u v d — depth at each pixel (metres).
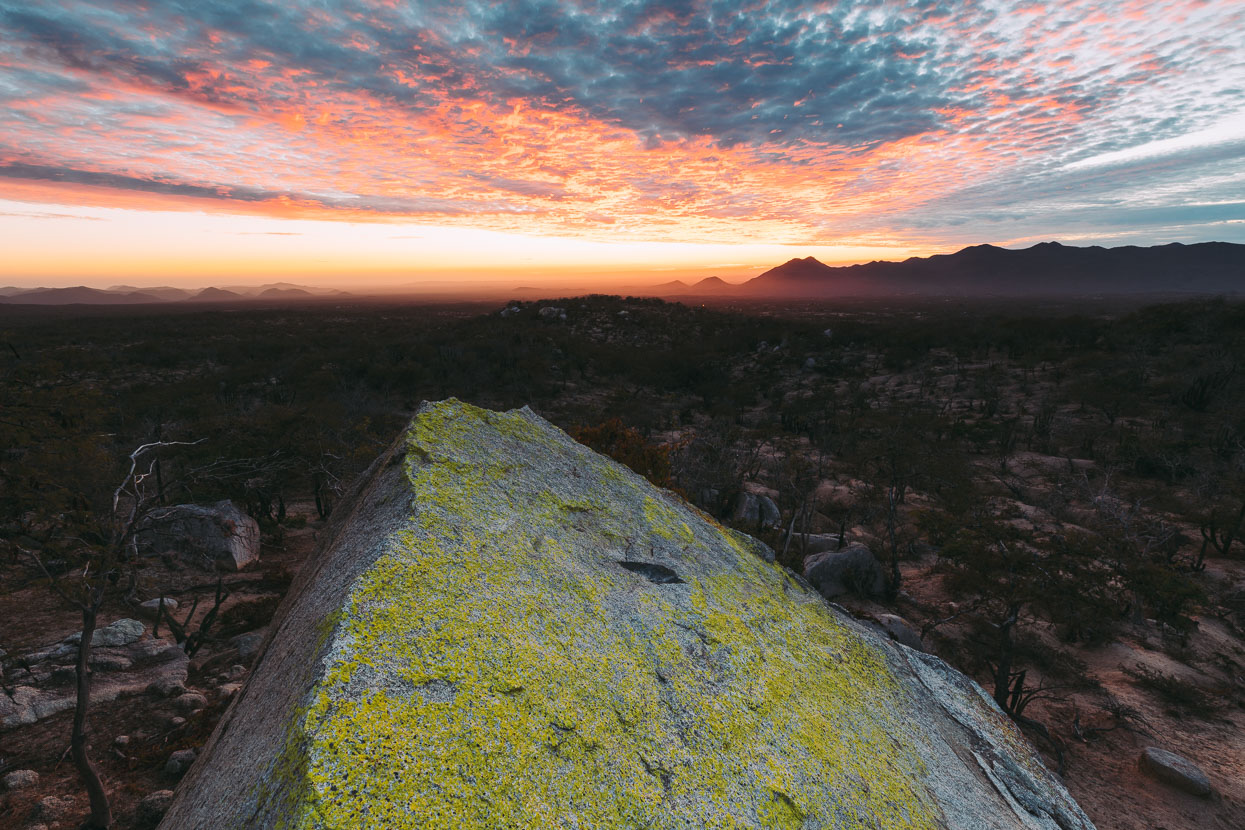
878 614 22.50
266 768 2.08
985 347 88.62
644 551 4.54
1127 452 42.59
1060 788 4.94
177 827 2.56
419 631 2.54
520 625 2.91
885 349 95.25
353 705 2.09
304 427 29.05
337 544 4.00
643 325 121.19
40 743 10.27
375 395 55.56
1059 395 62.50
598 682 2.84
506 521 3.84
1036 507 33.69
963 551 18.53
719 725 3.08
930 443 41.31
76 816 8.57
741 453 42.00
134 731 10.77
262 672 3.18
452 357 73.00
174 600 17.48
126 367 65.88
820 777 3.19
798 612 5.22
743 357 100.75
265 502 25.36
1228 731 16.72
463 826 1.89
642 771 2.52
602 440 19.00
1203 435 44.94
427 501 3.57
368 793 1.85
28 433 9.20
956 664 19.05
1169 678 18.55
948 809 3.69
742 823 2.59
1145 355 62.97
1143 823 13.39
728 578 4.93
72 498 8.88
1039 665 19.25
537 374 71.94
